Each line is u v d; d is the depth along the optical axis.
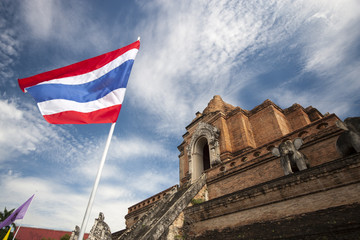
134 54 9.65
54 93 8.41
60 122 8.01
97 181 6.51
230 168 14.54
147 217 15.19
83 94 8.70
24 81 8.38
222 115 24.02
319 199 7.21
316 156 10.80
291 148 9.98
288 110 23.91
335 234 6.20
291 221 7.41
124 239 13.40
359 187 6.58
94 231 14.44
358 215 6.11
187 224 11.10
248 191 9.10
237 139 21.55
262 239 7.69
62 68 8.98
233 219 9.22
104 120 8.16
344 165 7.05
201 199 14.46
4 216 39.47
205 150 27.02
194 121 28.72
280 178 8.41
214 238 9.34
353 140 7.59
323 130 10.95
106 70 9.34
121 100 8.53
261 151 13.71
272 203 8.30
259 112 22.88
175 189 18.88
